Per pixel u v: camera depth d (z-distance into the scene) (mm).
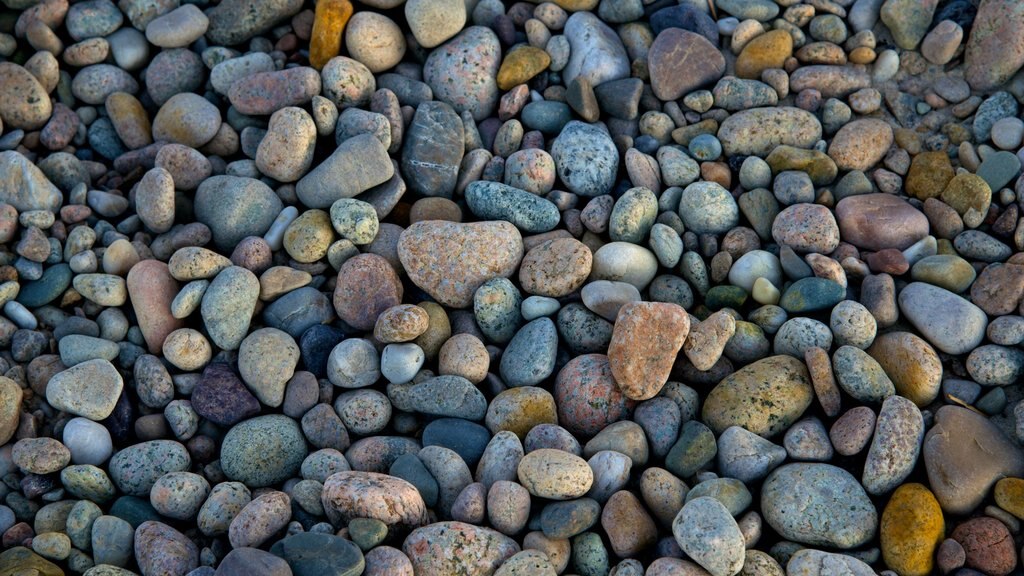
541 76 786
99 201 741
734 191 748
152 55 800
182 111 760
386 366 679
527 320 703
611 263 705
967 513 631
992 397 665
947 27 755
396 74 784
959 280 689
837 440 645
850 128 748
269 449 661
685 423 663
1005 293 676
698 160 752
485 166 754
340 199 722
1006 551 611
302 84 750
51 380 667
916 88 769
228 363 694
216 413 673
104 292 703
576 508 623
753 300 707
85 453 659
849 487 631
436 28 773
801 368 668
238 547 615
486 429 668
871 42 768
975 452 637
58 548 625
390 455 661
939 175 729
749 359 685
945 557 611
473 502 627
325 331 698
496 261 707
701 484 634
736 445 647
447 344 690
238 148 770
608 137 757
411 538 615
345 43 775
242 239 729
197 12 782
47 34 775
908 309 689
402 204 751
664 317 667
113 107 770
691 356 672
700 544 597
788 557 623
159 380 680
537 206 725
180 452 664
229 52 788
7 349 698
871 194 726
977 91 758
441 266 707
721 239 729
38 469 645
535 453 634
